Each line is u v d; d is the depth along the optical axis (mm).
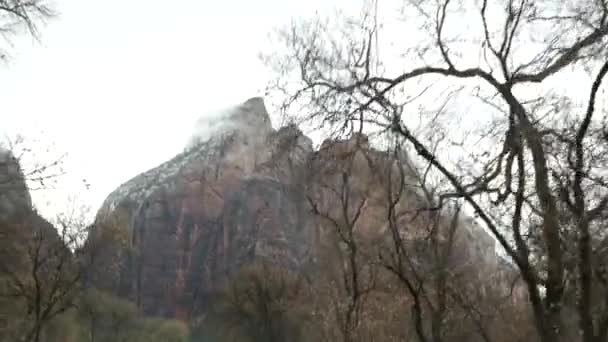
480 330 16359
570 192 11031
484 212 11688
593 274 11664
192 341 72000
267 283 58438
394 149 13742
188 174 128875
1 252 26406
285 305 55438
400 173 15133
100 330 61781
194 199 126750
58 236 35062
